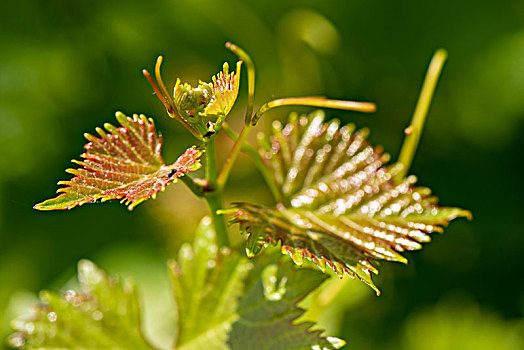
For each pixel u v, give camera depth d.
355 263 0.36
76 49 0.62
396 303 0.57
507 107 0.59
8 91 0.60
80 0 0.61
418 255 0.60
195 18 0.62
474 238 0.62
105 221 0.59
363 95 0.63
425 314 0.50
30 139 0.60
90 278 0.39
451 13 0.62
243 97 0.61
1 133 0.59
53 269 0.57
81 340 0.39
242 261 0.38
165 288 0.52
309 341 0.38
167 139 0.61
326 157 0.40
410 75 0.63
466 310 0.49
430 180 0.62
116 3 0.61
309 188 0.39
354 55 0.63
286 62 0.62
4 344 0.51
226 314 0.38
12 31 0.61
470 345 0.49
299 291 0.38
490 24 0.61
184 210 0.59
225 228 0.38
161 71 0.62
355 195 0.39
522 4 0.60
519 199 0.62
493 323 0.49
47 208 0.35
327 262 0.36
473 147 0.62
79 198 0.35
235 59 0.63
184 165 0.35
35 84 0.61
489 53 0.60
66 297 0.39
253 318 0.38
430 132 0.62
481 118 0.60
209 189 0.37
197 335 0.39
